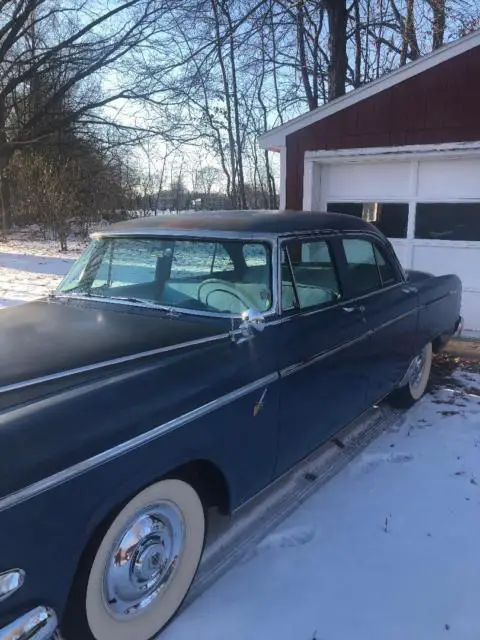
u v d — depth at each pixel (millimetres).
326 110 7973
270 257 3113
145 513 2240
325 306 3506
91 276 3619
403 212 7844
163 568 2357
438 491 3564
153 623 2344
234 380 2600
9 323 2912
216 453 2504
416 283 4922
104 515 1983
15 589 1717
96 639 2098
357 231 4020
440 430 4531
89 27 18969
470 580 2734
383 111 7590
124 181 29531
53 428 1875
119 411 2070
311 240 3455
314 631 2393
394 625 2432
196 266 3307
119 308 3230
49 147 24594
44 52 21859
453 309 5641
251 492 2859
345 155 7906
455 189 7383
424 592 2645
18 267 14438
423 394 5367
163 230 3467
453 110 7117
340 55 14461
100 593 2078
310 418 3273
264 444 2869
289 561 2854
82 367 2299
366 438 4375
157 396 2227
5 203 26562
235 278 3191
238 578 2721
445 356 6727
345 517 3262
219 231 3287
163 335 2727
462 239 7465
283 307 3115
